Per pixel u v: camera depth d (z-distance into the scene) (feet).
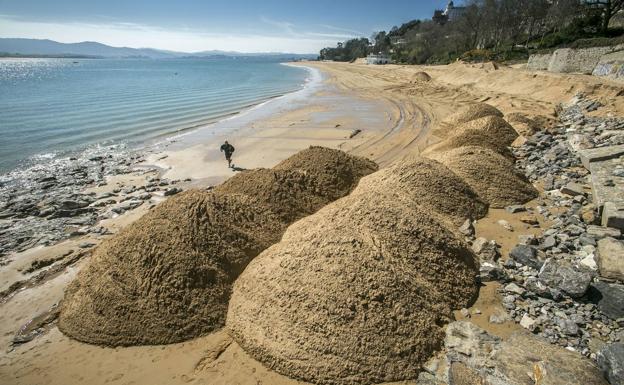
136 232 24.48
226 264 23.17
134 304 21.20
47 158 60.95
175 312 20.77
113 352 20.06
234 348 19.15
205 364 18.51
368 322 17.49
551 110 62.85
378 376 16.40
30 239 33.99
